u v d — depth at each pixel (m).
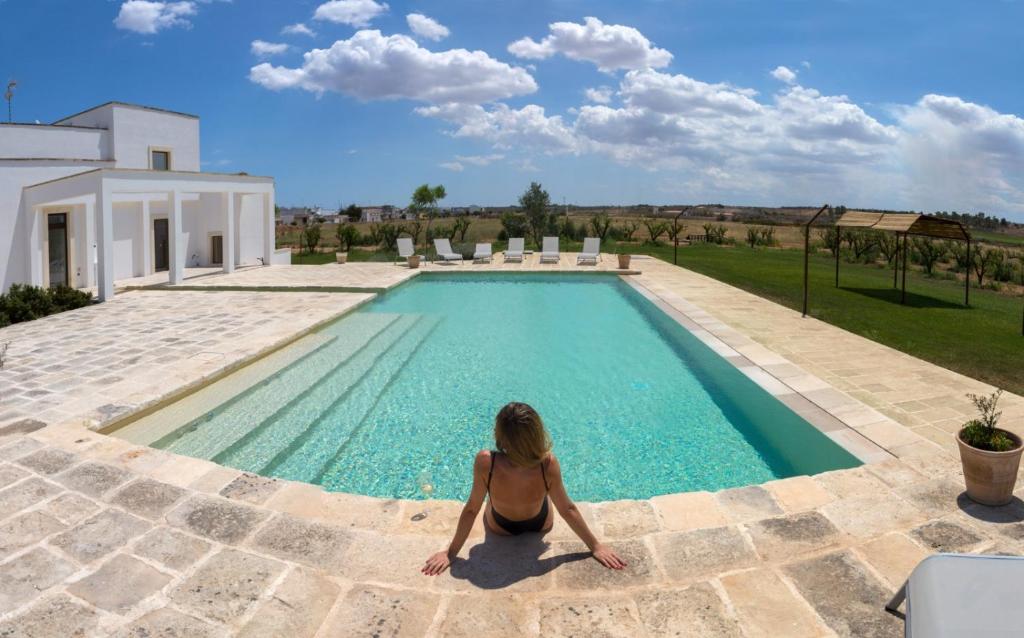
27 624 2.86
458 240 34.84
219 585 3.16
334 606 2.98
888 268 22.06
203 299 13.93
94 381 7.29
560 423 6.87
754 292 14.68
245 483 4.37
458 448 6.25
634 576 3.21
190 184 16.48
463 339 10.96
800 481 4.36
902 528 3.70
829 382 7.26
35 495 4.17
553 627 2.81
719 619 2.87
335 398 7.59
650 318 12.76
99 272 13.52
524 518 3.45
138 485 4.33
